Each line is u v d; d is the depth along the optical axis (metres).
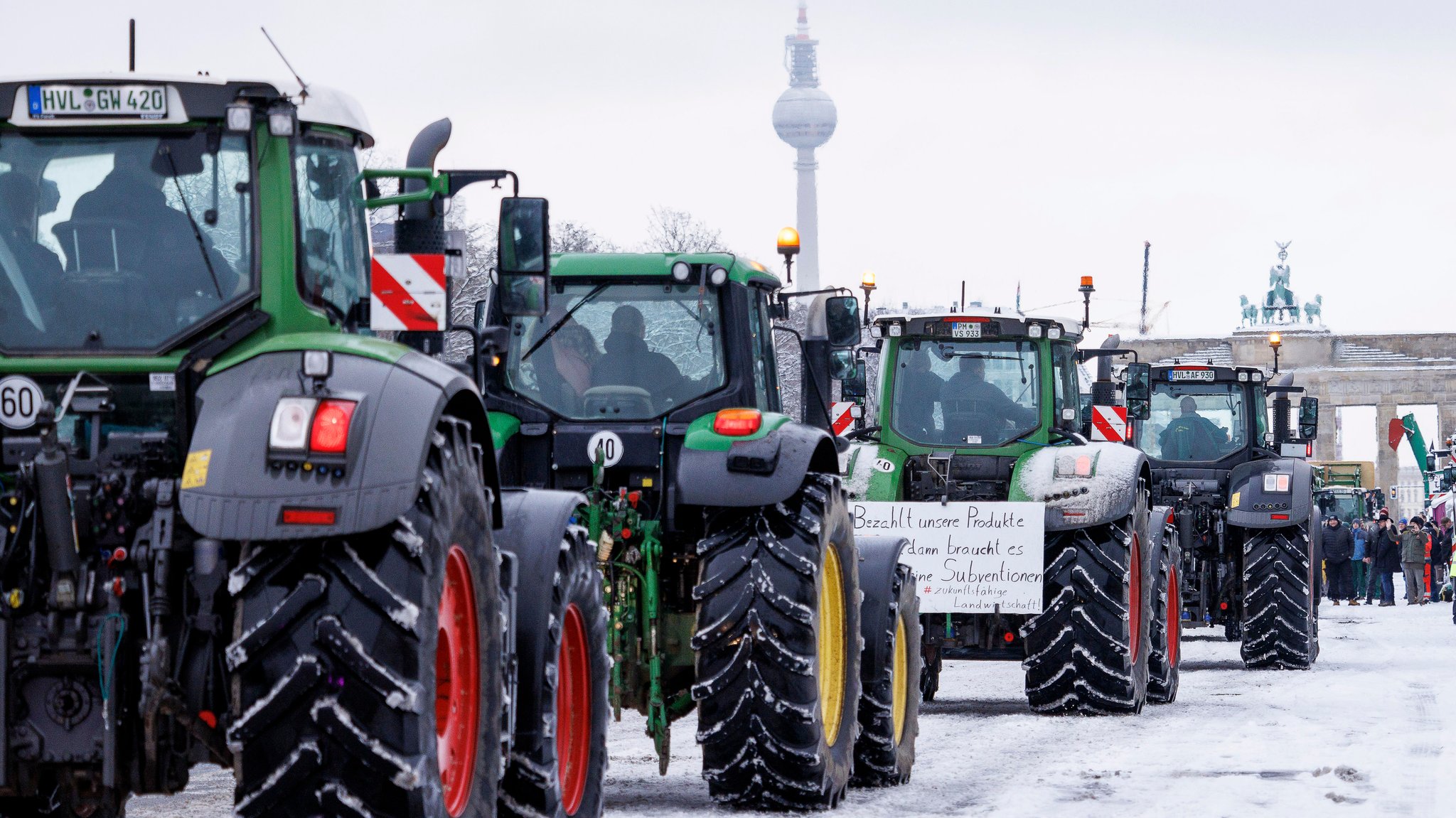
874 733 26.72
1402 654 59.62
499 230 18.31
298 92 15.84
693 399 25.53
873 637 26.97
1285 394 63.66
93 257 15.41
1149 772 28.27
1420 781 26.86
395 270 18.61
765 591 23.45
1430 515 139.38
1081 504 37.94
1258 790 26.02
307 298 15.70
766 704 23.31
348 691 13.52
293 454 13.66
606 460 25.34
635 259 25.67
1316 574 61.75
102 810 16.12
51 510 14.25
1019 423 40.56
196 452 13.94
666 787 26.72
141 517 14.49
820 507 24.22
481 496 15.45
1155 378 58.66
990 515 38.50
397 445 13.86
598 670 20.36
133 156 15.55
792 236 28.39
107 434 14.90
